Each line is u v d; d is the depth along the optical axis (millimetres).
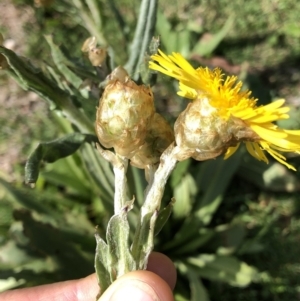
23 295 142
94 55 125
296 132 83
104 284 92
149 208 90
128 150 89
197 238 192
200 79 87
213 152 87
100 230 196
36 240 171
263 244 207
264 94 214
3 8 273
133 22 262
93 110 132
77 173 210
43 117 244
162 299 92
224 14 269
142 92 88
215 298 198
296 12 264
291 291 200
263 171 216
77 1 176
